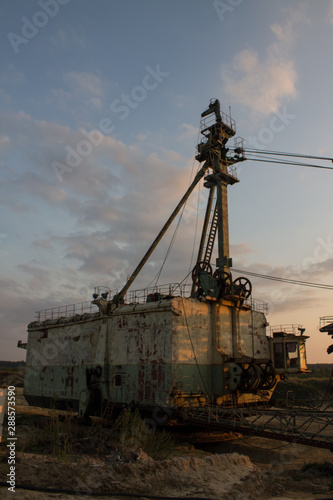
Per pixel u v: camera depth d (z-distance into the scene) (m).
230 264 30.97
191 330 26.67
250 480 13.55
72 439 16.78
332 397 50.28
